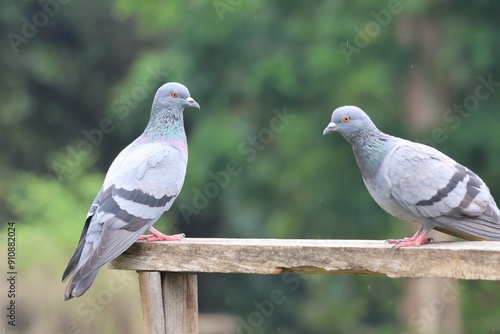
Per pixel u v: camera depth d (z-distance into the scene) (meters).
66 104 26.92
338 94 18.22
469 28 17.22
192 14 19.31
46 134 26.25
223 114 19.48
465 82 17.86
